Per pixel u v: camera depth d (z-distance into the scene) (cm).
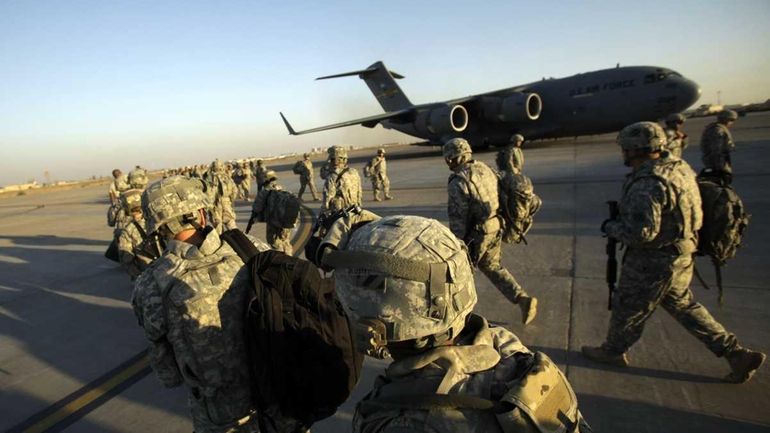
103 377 387
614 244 316
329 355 170
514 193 409
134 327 498
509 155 1031
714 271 504
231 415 190
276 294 169
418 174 1873
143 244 461
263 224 1107
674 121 900
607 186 1104
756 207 769
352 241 112
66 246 1021
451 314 99
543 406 90
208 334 174
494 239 402
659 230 284
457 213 397
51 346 459
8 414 338
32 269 814
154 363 188
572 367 337
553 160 1803
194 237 191
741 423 263
